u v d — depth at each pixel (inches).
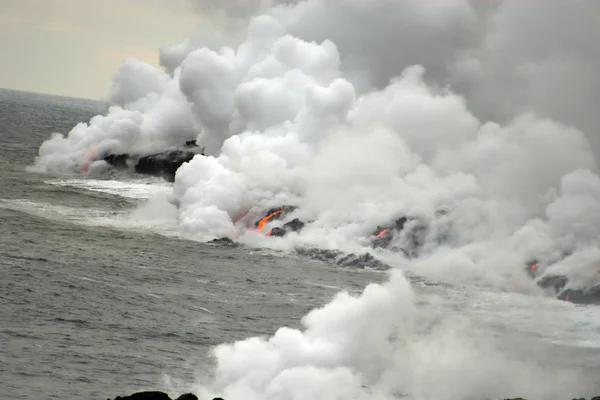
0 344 4151.1
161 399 3243.1
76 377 3823.8
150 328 4702.3
